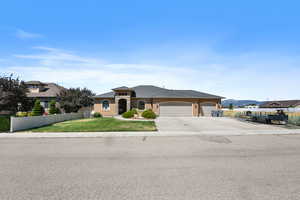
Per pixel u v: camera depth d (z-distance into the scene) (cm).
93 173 467
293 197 344
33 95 3042
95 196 347
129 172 473
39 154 654
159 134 1096
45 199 337
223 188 381
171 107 2744
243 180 422
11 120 1201
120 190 372
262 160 577
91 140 931
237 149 727
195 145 805
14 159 590
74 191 368
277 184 401
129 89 2686
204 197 342
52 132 1173
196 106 2753
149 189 376
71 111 2664
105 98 2833
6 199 337
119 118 2072
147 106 2759
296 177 440
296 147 762
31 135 1070
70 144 831
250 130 1248
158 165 530
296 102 4669
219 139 953
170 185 395
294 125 1549
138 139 956
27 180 423
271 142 870
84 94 2722
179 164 538
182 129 1303
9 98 1667
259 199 336
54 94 3081
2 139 972
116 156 625
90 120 1894
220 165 529
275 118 1625
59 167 513
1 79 1708
